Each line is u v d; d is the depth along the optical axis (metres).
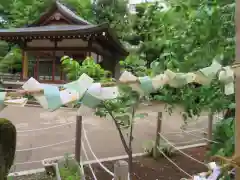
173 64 2.26
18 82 13.59
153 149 5.27
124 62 3.23
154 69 2.41
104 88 1.58
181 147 5.96
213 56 2.15
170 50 2.49
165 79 1.66
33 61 14.71
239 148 1.15
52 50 14.15
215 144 2.31
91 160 5.05
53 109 1.46
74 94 1.49
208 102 2.35
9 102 1.40
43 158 5.07
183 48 2.39
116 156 5.33
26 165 4.66
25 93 1.42
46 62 14.48
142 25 3.18
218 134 2.29
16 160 4.92
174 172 4.39
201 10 2.21
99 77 2.74
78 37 13.23
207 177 2.01
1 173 1.90
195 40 2.33
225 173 1.72
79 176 3.35
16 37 13.82
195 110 2.46
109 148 5.87
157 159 5.10
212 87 2.20
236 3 1.18
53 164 3.93
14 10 20.64
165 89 2.22
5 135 1.97
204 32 2.20
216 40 2.15
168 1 2.62
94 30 12.62
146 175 4.25
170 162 4.91
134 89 1.66
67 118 8.53
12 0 20.81
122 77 1.63
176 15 2.50
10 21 21.28
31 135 6.87
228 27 2.04
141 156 5.29
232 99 2.23
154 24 3.03
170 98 2.28
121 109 2.54
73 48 13.93
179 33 2.48
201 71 1.67
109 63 17.25
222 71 1.63
